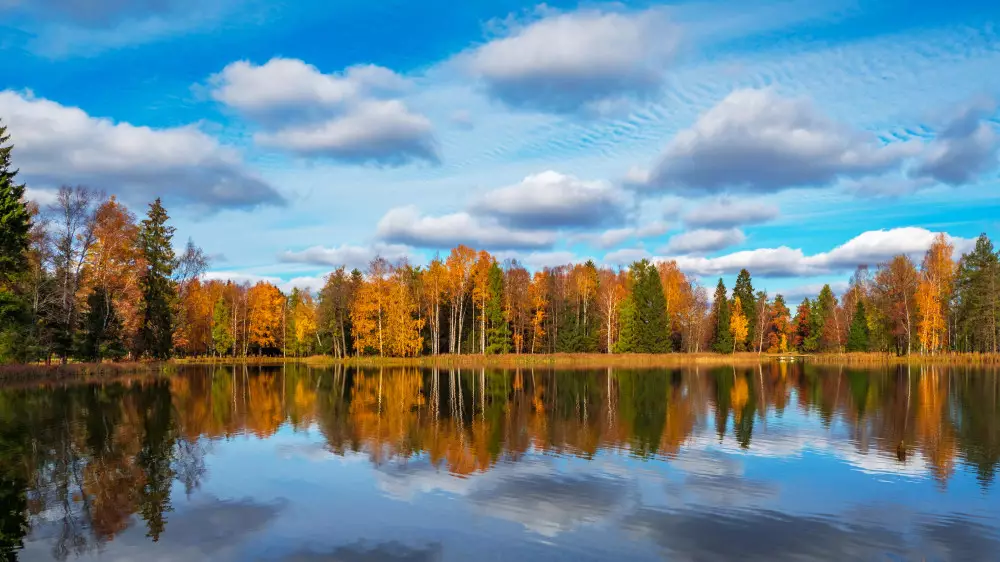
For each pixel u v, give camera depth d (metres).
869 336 89.75
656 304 82.25
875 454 19.30
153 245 57.31
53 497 14.27
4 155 40.09
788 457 18.86
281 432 22.95
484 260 78.00
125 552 10.98
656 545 11.45
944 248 76.06
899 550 11.38
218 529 12.16
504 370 59.03
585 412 28.61
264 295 90.75
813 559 10.89
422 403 32.03
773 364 69.94
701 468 17.34
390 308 73.44
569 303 87.88
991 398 34.12
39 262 45.59
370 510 13.38
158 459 18.25
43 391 35.66
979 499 14.52
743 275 110.12
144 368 52.66
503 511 13.34
